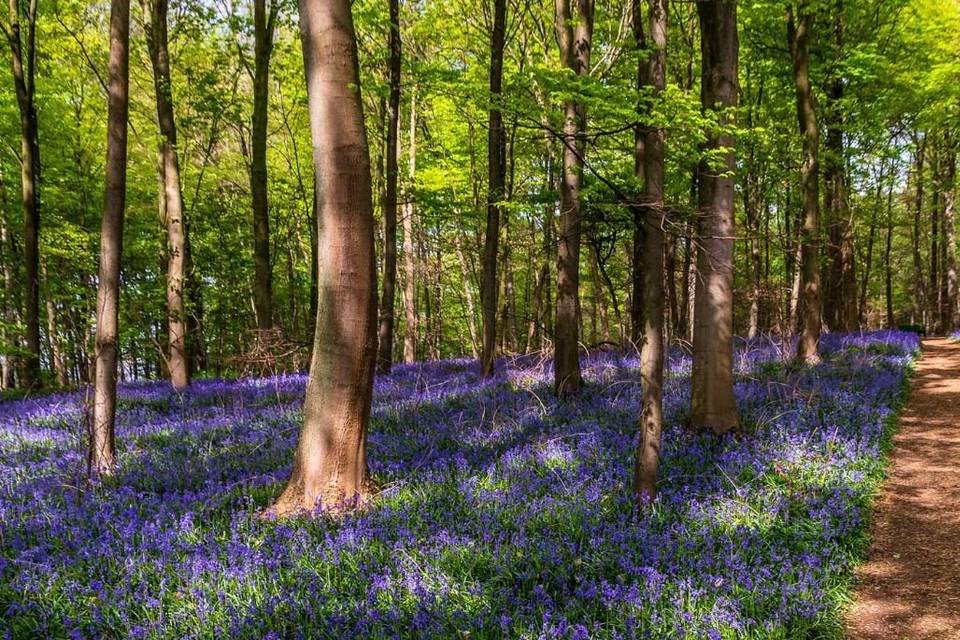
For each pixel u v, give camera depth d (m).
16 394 16.19
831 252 22.69
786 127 17.83
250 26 19.61
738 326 28.44
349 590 4.41
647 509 5.84
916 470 8.23
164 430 10.27
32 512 6.26
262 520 5.77
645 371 6.01
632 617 4.05
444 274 35.25
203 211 24.73
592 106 5.96
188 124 19.94
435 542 5.18
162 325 22.55
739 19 17.14
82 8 18.86
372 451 8.16
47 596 4.39
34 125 17.56
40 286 20.88
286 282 32.56
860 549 5.86
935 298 39.59
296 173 26.69
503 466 7.22
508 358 19.42
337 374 6.11
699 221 8.17
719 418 8.54
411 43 19.30
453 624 3.99
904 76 17.73
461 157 22.61
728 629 4.04
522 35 19.09
